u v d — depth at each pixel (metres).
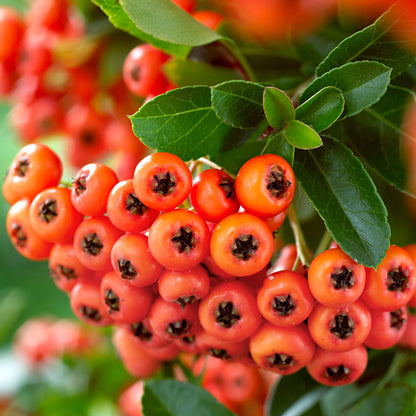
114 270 0.21
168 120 0.20
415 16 0.20
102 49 0.26
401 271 0.20
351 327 0.20
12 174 0.22
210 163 0.21
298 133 0.20
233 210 0.20
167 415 0.22
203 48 0.22
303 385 0.23
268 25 0.23
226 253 0.20
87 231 0.21
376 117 0.21
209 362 0.26
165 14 0.21
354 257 0.20
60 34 0.26
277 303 0.20
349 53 0.20
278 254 0.25
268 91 0.20
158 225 0.20
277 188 0.20
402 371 0.23
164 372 0.24
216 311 0.20
